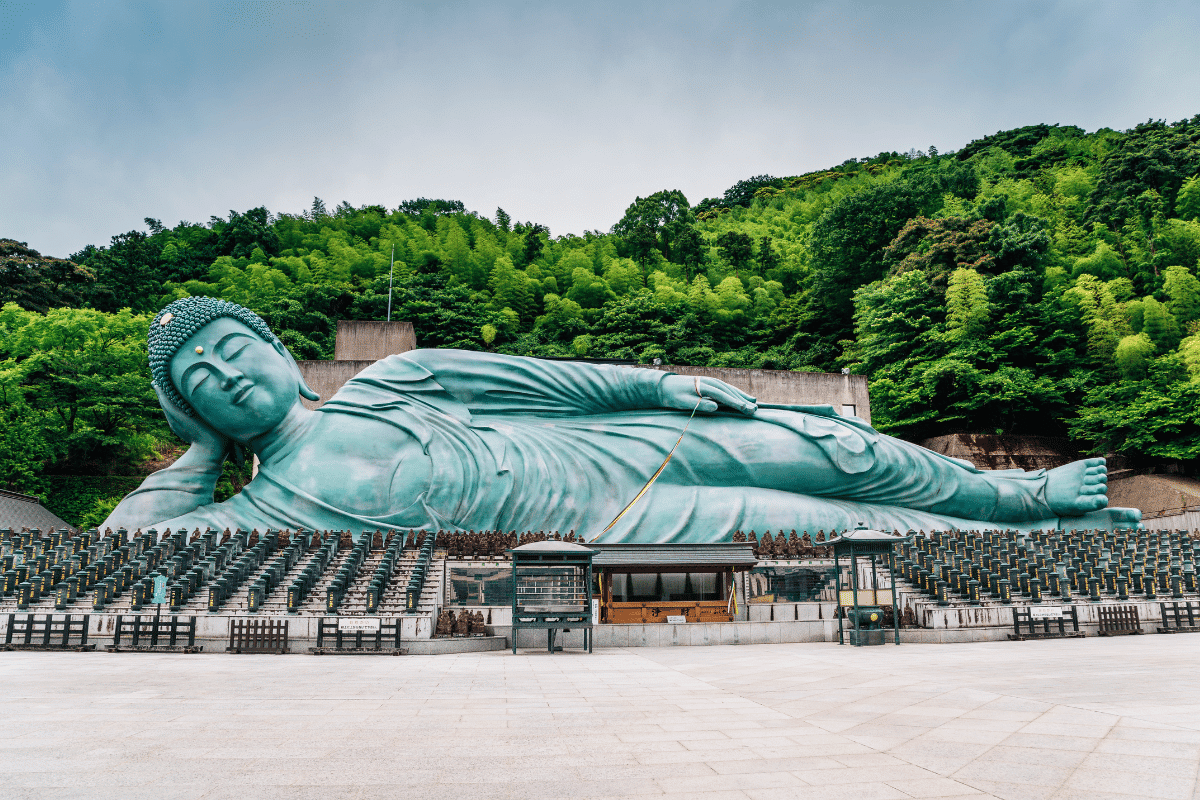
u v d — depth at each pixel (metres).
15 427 36.53
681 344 68.25
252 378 25.33
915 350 47.91
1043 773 5.10
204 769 5.23
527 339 71.00
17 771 5.11
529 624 15.98
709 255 92.00
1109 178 62.28
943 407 46.31
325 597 18.23
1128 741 6.02
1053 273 51.06
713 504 27.00
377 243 90.94
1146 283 52.56
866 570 21.58
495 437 26.94
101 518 37.47
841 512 27.61
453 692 9.34
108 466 44.19
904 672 10.99
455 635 17.00
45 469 42.41
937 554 22.77
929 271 50.09
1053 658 12.98
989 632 17.81
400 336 35.19
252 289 69.94
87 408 40.38
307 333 63.44
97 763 5.37
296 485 25.02
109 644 16.22
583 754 5.77
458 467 25.73
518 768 5.32
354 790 4.72
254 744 6.07
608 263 87.12
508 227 109.00
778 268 88.12
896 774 5.12
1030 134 103.38
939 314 49.06
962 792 4.67
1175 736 6.17
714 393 28.61
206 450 25.83
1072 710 7.48
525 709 7.95
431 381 28.09
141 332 41.12
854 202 64.56
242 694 9.02
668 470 27.62
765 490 27.98
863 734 6.50
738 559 20.34
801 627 18.38
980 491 28.98
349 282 77.69
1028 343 45.84
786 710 7.80
